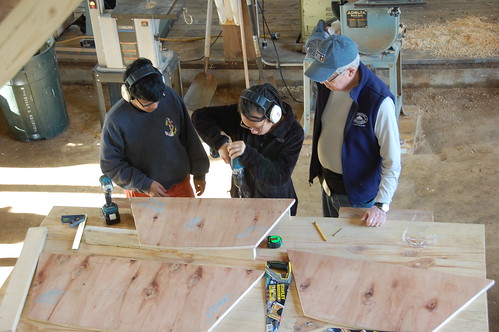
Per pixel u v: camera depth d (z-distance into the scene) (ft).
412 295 5.74
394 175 7.32
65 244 6.88
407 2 11.82
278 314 5.72
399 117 14.94
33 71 14.10
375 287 5.86
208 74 16.51
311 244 6.63
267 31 17.89
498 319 9.78
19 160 14.65
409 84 16.67
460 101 15.98
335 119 7.93
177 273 6.20
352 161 7.88
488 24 17.65
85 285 6.15
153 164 8.62
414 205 12.50
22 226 12.32
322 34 12.75
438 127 14.97
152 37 13.10
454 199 12.60
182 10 13.00
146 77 7.35
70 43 18.08
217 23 19.03
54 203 13.03
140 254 6.62
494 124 14.94
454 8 18.71
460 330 5.39
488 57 16.14
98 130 15.79
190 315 5.71
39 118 14.90
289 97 16.67
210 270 6.21
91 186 13.56
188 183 9.64
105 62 13.75
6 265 11.28
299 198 13.00
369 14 12.32
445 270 6.11
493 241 11.42
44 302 5.99
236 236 6.51
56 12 2.30
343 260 6.23
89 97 17.38
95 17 13.16
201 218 6.84
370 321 5.51
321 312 5.65
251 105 6.59
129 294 6.00
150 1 13.06
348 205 8.64
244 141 7.61
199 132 7.83
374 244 6.55
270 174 7.11
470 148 14.12
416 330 5.37
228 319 5.72
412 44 16.98
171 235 6.66
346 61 7.09
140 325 5.65
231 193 8.54
